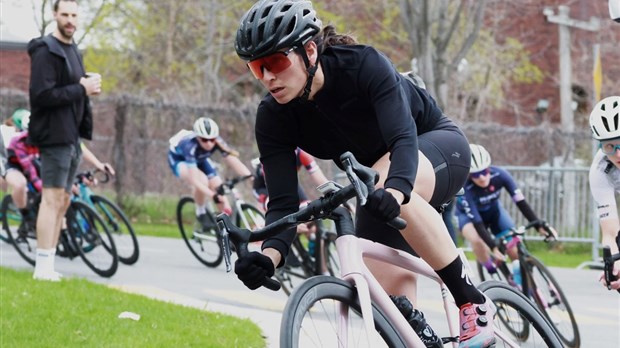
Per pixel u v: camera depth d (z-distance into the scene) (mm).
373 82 4988
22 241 13602
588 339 10281
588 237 19828
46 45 10422
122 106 23031
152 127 23203
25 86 34250
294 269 13461
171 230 21188
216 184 15141
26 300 8609
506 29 32250
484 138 24000
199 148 14602
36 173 13312
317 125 5270
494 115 35781
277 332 8883
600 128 6652
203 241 14977
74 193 13344
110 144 23109
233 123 23781
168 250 16906
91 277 12570
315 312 5074
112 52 29984
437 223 5055
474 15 25891
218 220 4766
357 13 29766
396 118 4895
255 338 8258
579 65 32406
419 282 14156
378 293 4977
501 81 31797
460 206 11742
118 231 14102
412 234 5035
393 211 4469
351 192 4613
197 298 11562
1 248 15289
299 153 12297
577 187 19984
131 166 23078
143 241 18484
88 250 12781
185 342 7496
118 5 28266
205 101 28812
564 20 29188
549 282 10125
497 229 11672
